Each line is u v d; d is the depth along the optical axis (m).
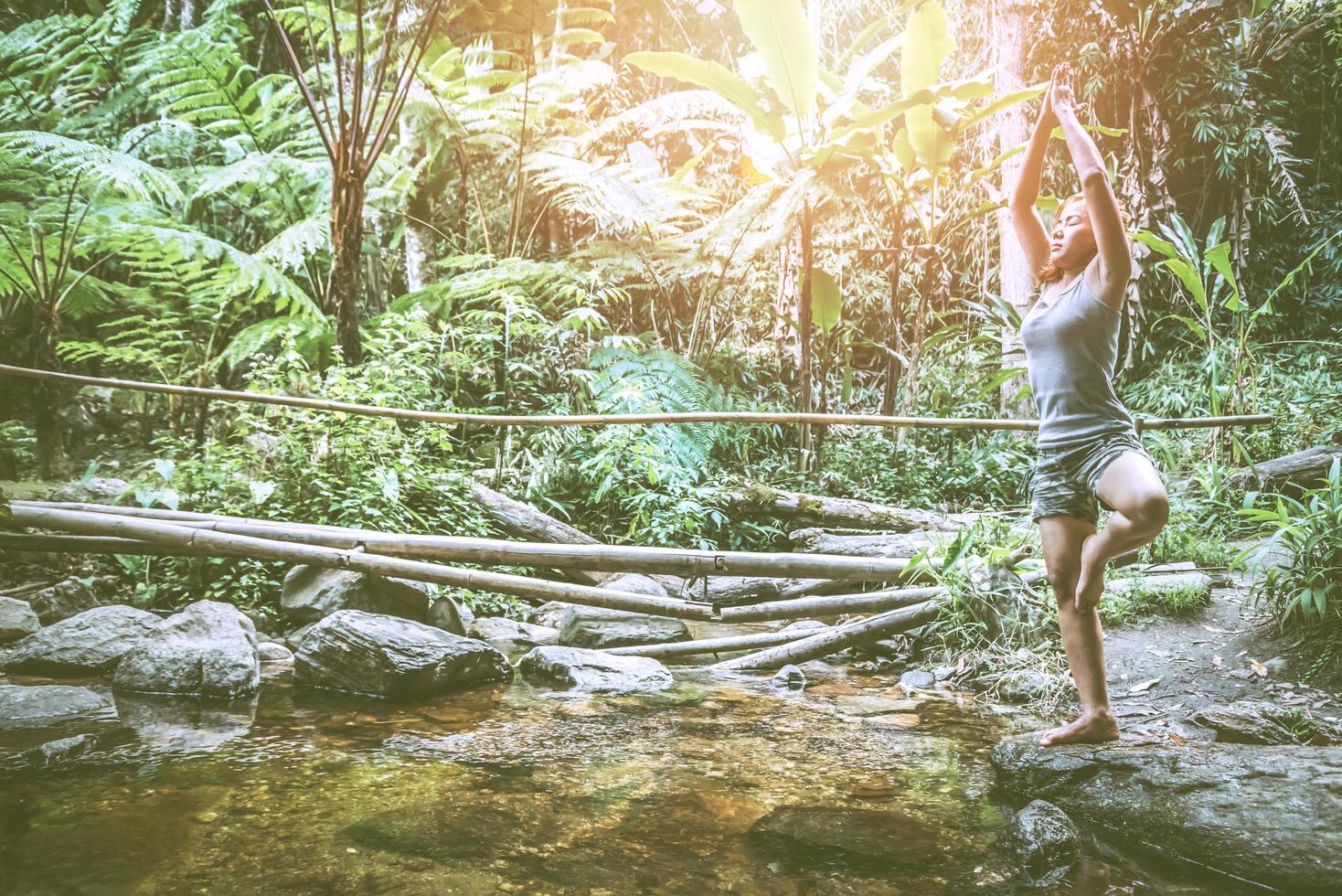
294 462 4.99
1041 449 2.49
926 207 8.96
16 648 3.57
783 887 1.79
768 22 6.30
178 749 2.64
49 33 7.55
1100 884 1.84
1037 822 2.04
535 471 6.05
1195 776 2.13
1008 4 8.65
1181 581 3.92
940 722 3.06
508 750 2.70
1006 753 2.48
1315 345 8.55
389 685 3.30
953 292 9.77
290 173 7.25
